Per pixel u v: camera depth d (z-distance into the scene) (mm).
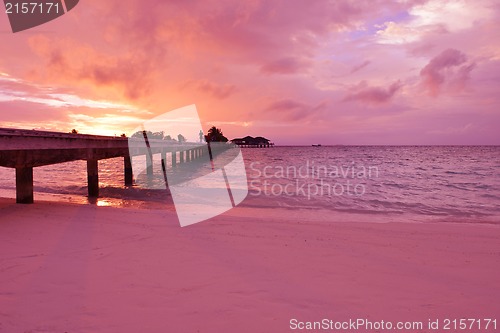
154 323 3080
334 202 13367
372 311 3449
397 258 5367
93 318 3152
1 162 9250
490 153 103562
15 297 3594
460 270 4812
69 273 4348
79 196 14102
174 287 3961
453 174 30984
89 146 13461
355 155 88938
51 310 3301
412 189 19062
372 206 12680
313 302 3635
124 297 3646
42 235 6238
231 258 5156
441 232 7387
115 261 4871
